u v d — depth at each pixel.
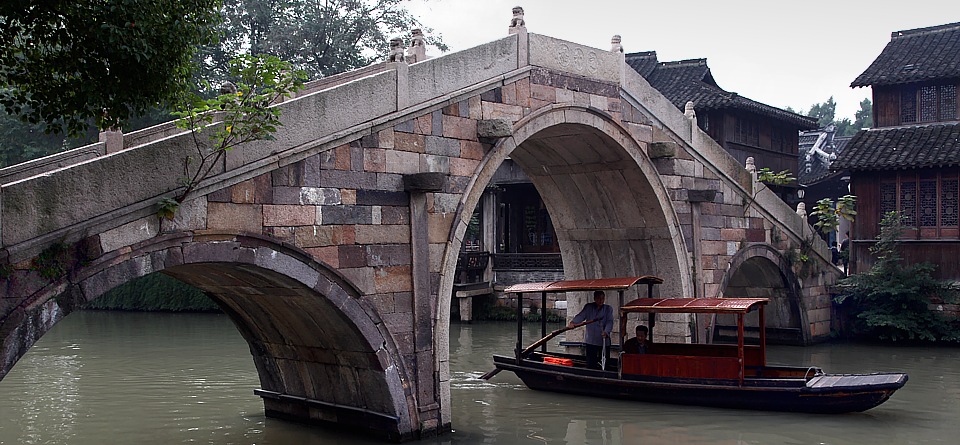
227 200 9.42
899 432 11.73
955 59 21.08
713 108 25.30
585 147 15.52
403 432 11.19
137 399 14.25
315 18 27.72
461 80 12.15
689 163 16.81
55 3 7.88
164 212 8.73
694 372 13.30
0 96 8.67
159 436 11.63
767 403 12.90
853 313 20.83
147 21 8.09
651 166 15.78
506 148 12.77
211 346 21.22
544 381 14.85
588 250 17.62
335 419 11.99
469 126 12.27
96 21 7.93
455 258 11.97
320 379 12.00
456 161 12.06
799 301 19.73
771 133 28.30
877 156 20.72
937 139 20.55
